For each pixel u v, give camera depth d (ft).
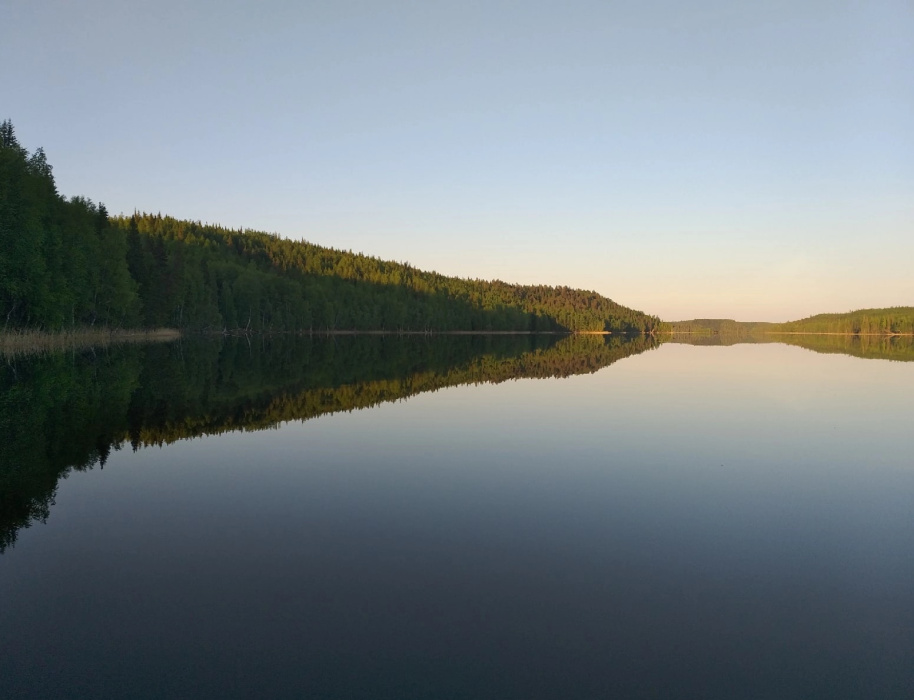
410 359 135.33
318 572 19.95
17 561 20.58
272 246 434.30
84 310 155.02
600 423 48.80
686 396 66.44
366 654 15.25
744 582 19.75
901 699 13.73
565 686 14.06
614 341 317.22
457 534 23.62
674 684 14.23
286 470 33.12
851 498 29.14
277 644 15.60
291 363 113.91
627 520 25.58
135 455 36.35
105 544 22.15
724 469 34.37
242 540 22.70
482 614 17.33
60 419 47.24
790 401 62.69
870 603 18.38
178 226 391.86
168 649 15.37
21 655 15.05
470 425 47.50
